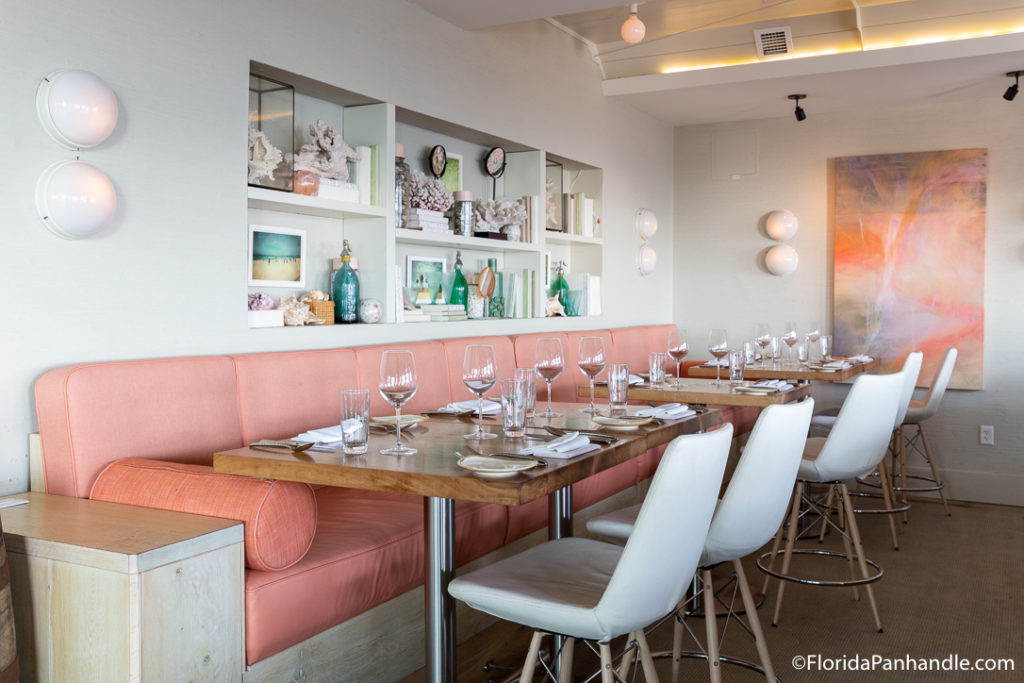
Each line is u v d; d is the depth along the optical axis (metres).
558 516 2.76
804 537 4.44
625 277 5.91
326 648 2.21
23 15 2.33
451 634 2.10
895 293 5.77
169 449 2.52
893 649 2.91
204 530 1.90
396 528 2.46
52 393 2.29
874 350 5.84
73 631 1.81
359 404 2.01
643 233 6.04
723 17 4.95
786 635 3.04
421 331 3.91
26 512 2.08
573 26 5.07
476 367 2.22
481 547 2.82
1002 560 4.02
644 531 1.67
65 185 2.38
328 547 2.26
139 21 2.64
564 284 5.40
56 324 2.44
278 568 2.05
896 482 5.73
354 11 3.49
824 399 6.08
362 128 3.74
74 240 2.48
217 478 2.12
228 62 2.95
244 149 3.03
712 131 6.44
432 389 3.57
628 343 5.44
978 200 5.54
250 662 1.99
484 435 2.29
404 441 2.20
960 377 5.59
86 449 2.29
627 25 3.93
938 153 5.64
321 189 3.39
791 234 6.12
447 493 1.75
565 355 4.65
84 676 1.80
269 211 3.41
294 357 3.00
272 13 3.12
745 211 6.34
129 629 1.73
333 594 2.18
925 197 5.68
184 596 1.83
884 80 5.13
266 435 2.84
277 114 3.22
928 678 2.67
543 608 1.79
